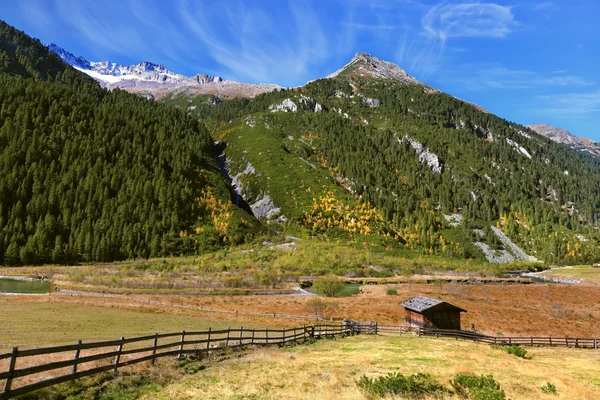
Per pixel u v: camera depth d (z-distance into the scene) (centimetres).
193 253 14688
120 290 8188
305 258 13850
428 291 9156
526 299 8362
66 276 10112
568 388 1838
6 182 15162
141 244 14412
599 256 18988
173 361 2014
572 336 4994
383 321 5672
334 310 6444
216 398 1442
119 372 1669
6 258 12206
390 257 15675
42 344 2791
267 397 1468
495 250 19525
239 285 9581
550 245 19775
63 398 1323
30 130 18162
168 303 6688
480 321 5791
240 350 2634
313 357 2536
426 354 2770
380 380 1647
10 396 1145
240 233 16475
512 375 2105
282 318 5569
